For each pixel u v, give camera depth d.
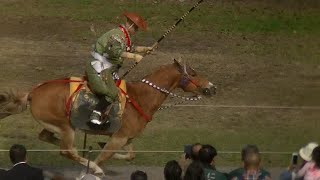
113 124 37.03
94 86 36.44
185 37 68.69
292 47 66.06
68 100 36.66
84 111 36.66
